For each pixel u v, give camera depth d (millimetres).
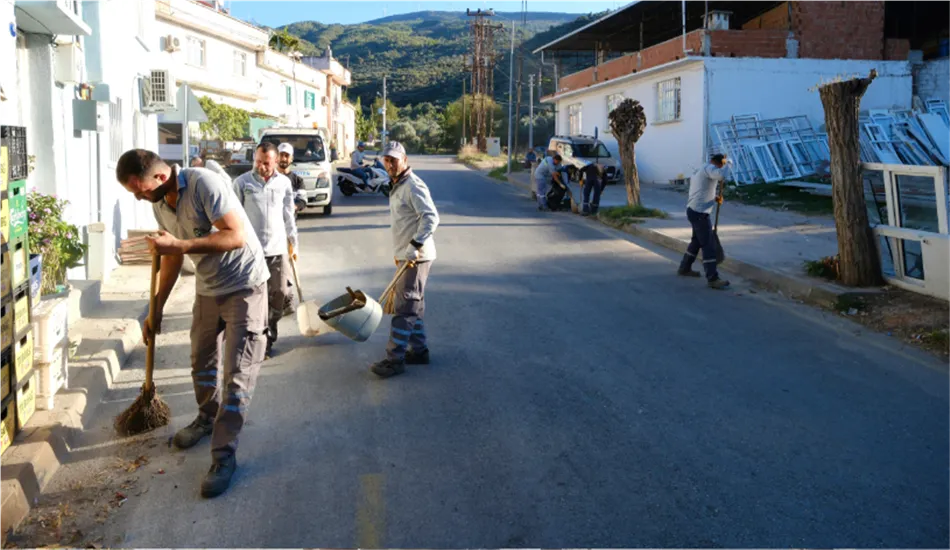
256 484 4605
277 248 6941
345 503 4371
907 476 4695
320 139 19047
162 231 4602
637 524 4133
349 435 5305
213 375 5191
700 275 10844
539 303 9203
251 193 6805
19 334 4836
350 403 5906
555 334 7855
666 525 4121
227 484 4523
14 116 7488
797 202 18453
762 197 19734
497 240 14125
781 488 4535
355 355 7121
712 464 4844
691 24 32094
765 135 23438
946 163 21562
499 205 20719
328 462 4887
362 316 6379
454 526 4117
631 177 17234
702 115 23984
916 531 4074
